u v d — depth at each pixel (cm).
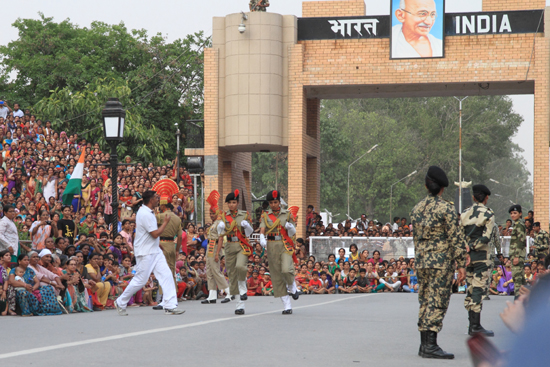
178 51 4338
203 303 1527
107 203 2103
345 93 2583
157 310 1280
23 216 1748
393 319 1055
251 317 1062
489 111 7594
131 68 4603
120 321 1003
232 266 1127
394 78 2388
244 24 2422
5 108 2544
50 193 2069
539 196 2275
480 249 873
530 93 2498
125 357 630
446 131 7525
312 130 2745
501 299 1611
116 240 1492
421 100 7894
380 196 7350
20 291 1156
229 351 684
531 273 1939
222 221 1137
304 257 2323
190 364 598
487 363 170
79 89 4259
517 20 2333
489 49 2342
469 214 896
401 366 611
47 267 1241
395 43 2386
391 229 2653
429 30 2369
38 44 4494
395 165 7338
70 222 1590
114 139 1498
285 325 938
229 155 2642
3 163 2219
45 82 4212
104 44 4625
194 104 4219
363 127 7388
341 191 7188
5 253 1191
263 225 1134
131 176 2358
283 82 2450
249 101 2417
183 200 2370
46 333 836
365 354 681
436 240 682
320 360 636
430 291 677
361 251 2403
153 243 1141
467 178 7525
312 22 2462
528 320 163
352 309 1264
